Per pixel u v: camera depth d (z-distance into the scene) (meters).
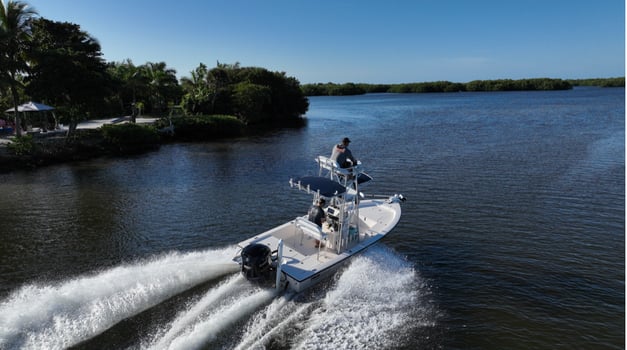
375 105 114.56
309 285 10.30
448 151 31.67
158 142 39.28
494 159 27.88
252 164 28.81
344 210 11.41
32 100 36.41
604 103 89.94
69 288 10.55
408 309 9.98
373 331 9.07
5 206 18.12
